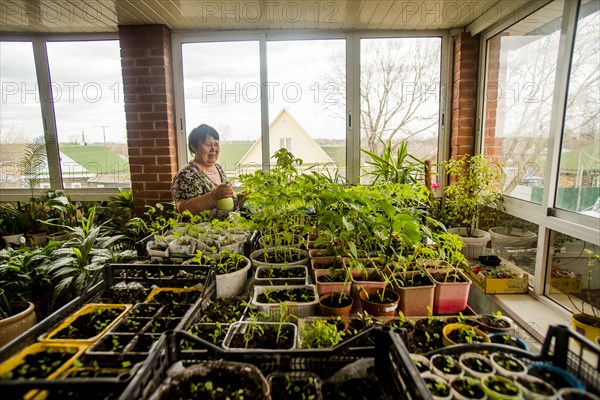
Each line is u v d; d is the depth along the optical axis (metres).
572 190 1.82
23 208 3.30
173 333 0.95
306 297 1.49
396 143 3.19
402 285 1.57
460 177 2.65
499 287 2.01
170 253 1.82
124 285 1.58
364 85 3.12
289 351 0.96
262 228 1.90
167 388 0.84
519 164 2.34
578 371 0.88
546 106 2.06
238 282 1.64
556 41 1.98
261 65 3.10
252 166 3.18
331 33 3.04
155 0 2.42
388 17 2.71
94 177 3.43
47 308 2.14
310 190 1.62
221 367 0.89
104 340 1.16
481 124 2.88
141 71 2.99
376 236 1.71
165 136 3.07
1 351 1.03
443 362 1.06
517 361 0.99
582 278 1.79
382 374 0.96
